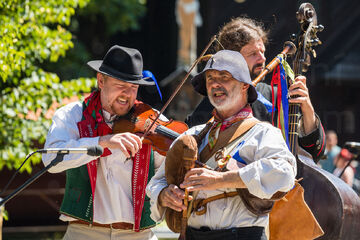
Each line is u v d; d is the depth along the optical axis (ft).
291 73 31.81
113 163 29.99
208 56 27.45
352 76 108.88
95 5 110.93
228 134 25.80
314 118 32.45
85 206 29.73
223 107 25.88
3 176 74.74
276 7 99.35
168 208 26.48
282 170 23.80
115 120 30.55
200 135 26.81
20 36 48.42
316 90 110.01
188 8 127.13
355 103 110.32
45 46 50.03
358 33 108.37
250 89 26.53
